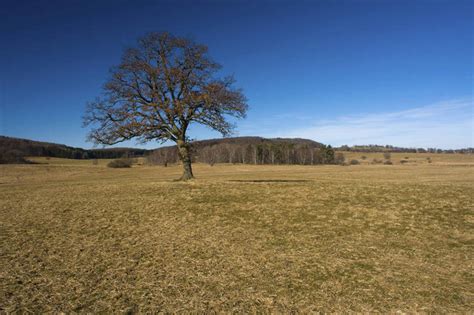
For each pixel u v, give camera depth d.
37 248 9.66
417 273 7.68
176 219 13.09
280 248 9.64
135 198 16.98
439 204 14.05
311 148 144.12
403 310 5.91
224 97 21.17
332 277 7.47
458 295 6.50
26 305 6.08
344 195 16.20
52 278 7.39
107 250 9.48
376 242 10.12
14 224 12.59
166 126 21.62
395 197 15.50
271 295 6.54
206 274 7.66
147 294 6.57
